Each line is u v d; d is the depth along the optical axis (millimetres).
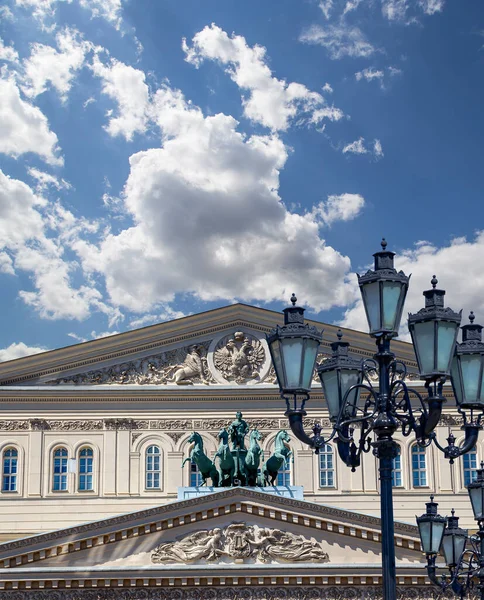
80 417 82500
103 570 69562
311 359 30828
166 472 81750
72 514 80812
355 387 31422
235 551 70562
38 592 69438
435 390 29922
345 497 81625
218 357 83125
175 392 82500
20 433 82000
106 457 81938
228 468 74062
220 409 82812
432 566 41719
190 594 70125
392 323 30125
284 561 70562
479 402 32125
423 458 82812
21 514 80625
